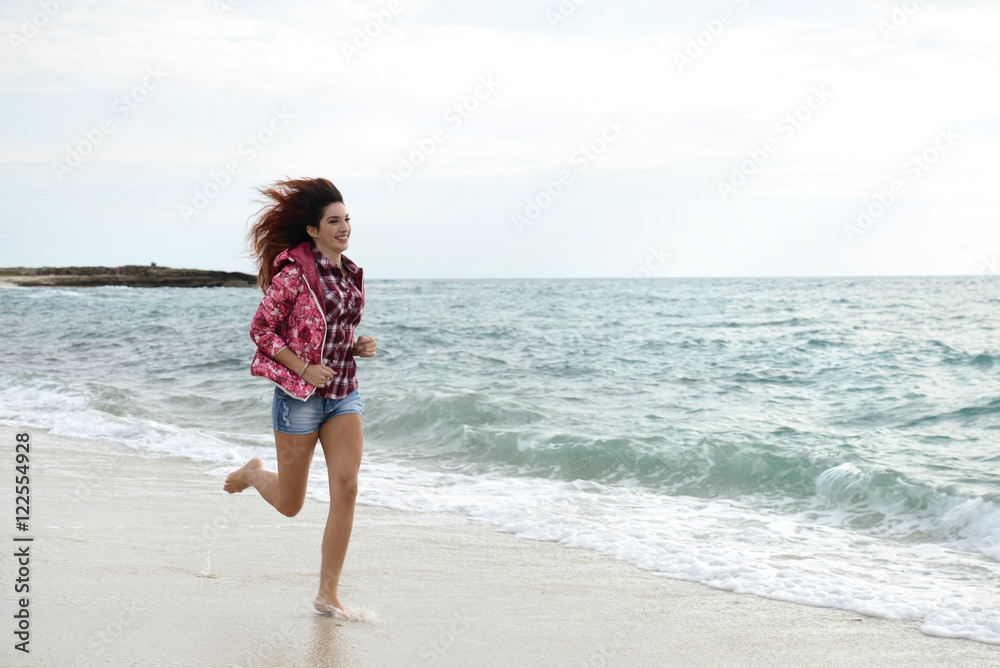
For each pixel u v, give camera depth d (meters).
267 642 2.79
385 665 2.67
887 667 2.87
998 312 31.28
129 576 3.50
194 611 3.06
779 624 3.33
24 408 9.53
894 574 4.20
